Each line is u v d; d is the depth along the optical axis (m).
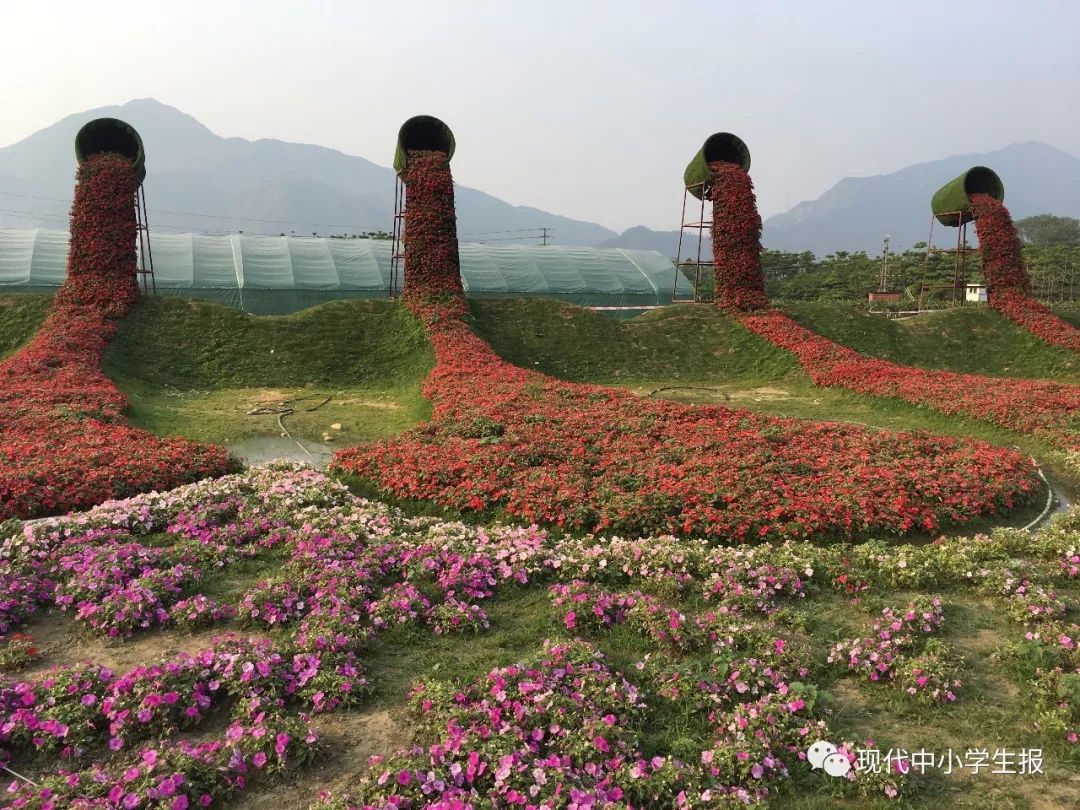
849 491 9.82
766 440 12.51
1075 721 4.96
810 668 5.73
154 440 12.31
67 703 4.97
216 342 21.56
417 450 11.79
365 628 6.27
